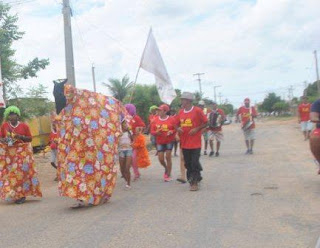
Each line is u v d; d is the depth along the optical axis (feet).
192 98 20.94
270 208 16.42
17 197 20.06
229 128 104.68
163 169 29.58
